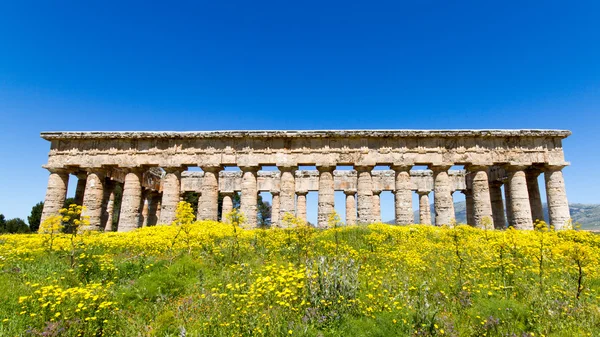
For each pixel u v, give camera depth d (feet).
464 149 111.45
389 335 25.27
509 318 28.12
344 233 70.90
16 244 61.62
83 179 125.08
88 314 27.12
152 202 160.15
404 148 112.47
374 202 150.00
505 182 128.16
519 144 111.86
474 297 32.40
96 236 70.49
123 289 34.45
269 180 150.10
